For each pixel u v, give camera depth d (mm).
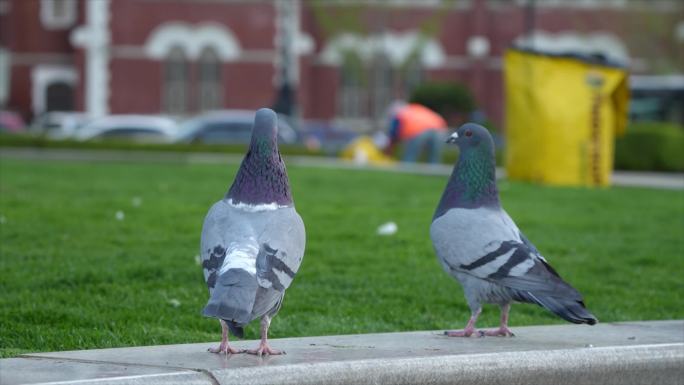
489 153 7039
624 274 10508
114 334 7422
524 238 6887
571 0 59906
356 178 20781
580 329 7125
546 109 19234
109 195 16109
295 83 57344
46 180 18719
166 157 29484
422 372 5805
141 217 13258
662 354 6371
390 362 5754
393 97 59688
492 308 9047
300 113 57281
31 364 5566
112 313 8102
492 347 6293
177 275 9617
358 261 10656
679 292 9781
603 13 59562
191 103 57500
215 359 5750
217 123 43188
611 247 11969
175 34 57156
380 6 58188
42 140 34125
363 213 14414
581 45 59594
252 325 7910
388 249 11445
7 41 59219
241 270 5219
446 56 60219
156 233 11969
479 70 59844
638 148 28203
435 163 26281
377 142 38562
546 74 19328
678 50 55406
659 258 11258
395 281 9805
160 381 5230
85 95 56562
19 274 9281
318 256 10859
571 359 6160
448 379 5867
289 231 5664
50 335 7316
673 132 28000
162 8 57062
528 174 19656
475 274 6652
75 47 56938
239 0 57375
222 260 5434
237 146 33875
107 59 56500
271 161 5824
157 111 57125
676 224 14031
